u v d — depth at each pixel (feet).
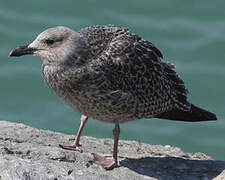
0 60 97.35
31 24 106.01
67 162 41.73
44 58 42.16
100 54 42.45
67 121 88.84
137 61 43.52
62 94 42.86
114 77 42.50
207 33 104.63
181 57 99.81
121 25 106.22
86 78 41.68
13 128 47.75
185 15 109.29
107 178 40.40
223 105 89.71
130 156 46.80
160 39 103.71
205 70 96.63
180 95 46.24
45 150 42.27
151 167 45.03
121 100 42.80
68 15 108.27
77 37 42.16
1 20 106.42
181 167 45.96
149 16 108.58
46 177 38.55
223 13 109.81
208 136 86.79
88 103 42.55
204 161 47.80
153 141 85.20
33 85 92.89
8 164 38.75
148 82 44.19
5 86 92.48
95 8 109.29
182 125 87.61
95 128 85.76
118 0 111.04
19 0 110.42
